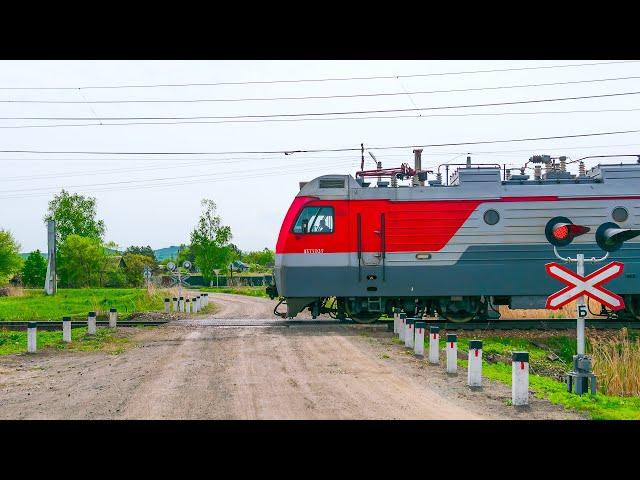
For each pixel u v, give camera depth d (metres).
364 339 16.53
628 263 18.41
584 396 9.44
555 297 9.98
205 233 52.91
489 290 18.69
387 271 18.91
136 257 74.75
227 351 14.52
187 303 29.45
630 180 18.75
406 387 10.10
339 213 19.12
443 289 18.77
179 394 9.57
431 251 18.81
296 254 19.17
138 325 20.97
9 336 17.92
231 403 8.88
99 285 72.38
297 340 16.41
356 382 10.52
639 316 18.88
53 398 9.48
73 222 87.88
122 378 11.16
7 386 10.63
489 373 11.70
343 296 19.12
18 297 44.62
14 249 64.69
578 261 10.04
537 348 16.72
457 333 17.92
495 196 18.75
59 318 24.67
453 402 9.02
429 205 18.88
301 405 8.73
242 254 110.06
